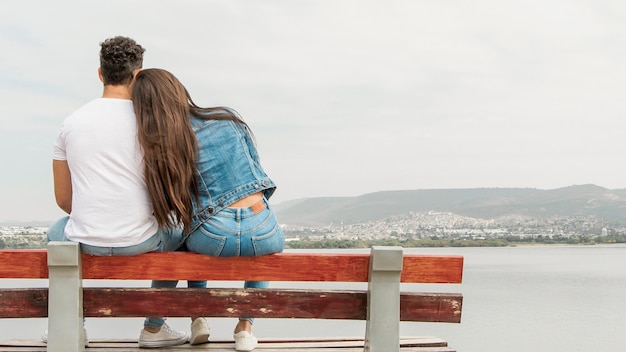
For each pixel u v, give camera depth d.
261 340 4.12
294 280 3.32
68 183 3.49
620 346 26.41
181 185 3.28
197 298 3.25
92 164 3.31
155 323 3.80
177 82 3.44
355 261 3.29
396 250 3.15
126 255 3.29
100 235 3.22
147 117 3.32
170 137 3.28
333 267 3.30
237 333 3.75
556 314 37.88
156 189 3.29
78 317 3.16
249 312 3.26
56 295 3.14
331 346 4.00
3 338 18.77
